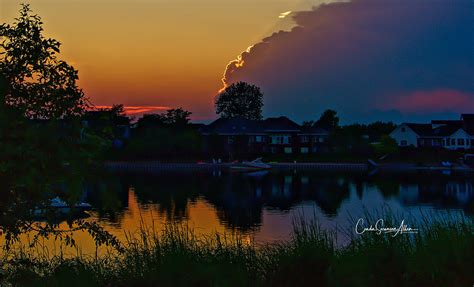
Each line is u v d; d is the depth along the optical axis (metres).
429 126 118.56
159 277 8.16
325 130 119.50
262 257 9.47
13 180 6.64
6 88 6.70
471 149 104.00
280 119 120.50
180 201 45.16
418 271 8.18
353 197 48.94
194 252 9.33
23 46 7.39
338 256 9.03
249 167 92.62
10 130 6.50
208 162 104.19
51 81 7.25
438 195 49.41
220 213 36.41
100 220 30.31
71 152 6.82
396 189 56.44
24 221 7.54
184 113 129.75
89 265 9.34
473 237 9.02
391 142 102.38
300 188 58.94
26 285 8.35
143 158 102.75
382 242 9.29
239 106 163.12
